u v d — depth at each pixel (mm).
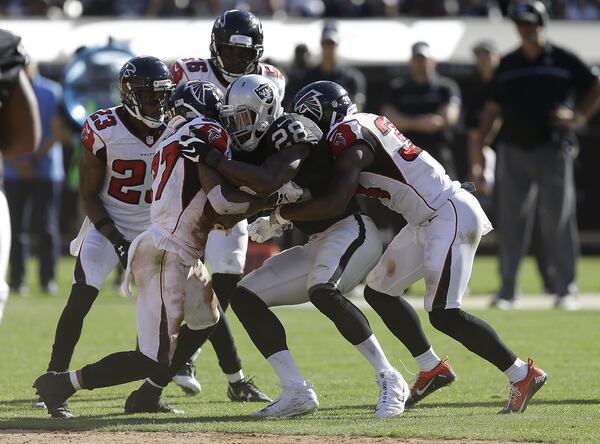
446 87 44031
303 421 20797
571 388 24875
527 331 34750
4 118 20703
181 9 65750
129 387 26453
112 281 53594
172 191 20672
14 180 46125
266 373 27750
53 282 46906
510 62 40719
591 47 61531
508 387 23203
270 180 20156
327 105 21859
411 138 43781
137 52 59094
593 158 63469
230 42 23719
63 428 20000
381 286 22891
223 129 20516
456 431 19281
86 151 23203
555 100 40438
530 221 46312
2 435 19234
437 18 63844
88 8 66000
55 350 23078
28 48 59625
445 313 21781
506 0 61625
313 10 67625
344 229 22016
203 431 19641
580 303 43500
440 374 23000
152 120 22422
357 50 60906
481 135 41969
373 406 22969
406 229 22641
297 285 22266
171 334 20641
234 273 24641
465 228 21891
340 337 34188
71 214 65375
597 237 64188
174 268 20656
